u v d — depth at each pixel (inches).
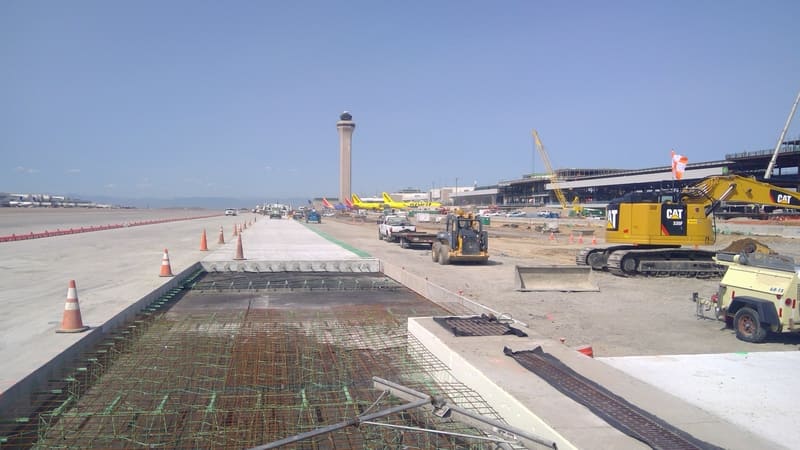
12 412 259.3
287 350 370.3
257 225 2581.2
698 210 872.3
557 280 723.4
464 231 1001.5
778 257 463.5
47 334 371.6
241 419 250.4
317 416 253.4
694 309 591.2
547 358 300.8
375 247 1371.8
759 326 435.2
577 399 238.4
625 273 879.1
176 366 330.6
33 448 224.8
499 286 744.3
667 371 326.0
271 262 888.9
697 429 219.5
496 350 316.2
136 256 936.9
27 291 557.3
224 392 284.7
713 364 341.4
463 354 306.3
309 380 305.1
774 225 1983.3
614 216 912.9
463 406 262.5
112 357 357.1
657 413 232.7
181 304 582.2
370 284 746.2
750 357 358.0
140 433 235.3
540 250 1418.6
